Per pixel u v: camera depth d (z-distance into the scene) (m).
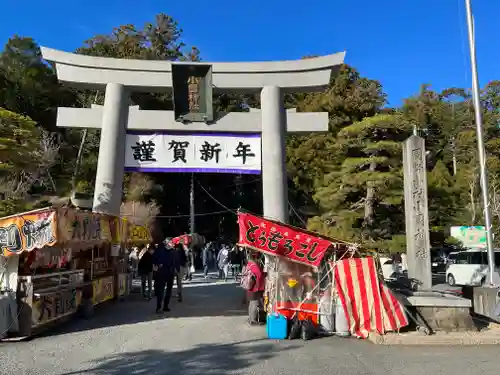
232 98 44.31
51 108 44.34
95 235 11.02
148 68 14.35
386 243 23.28
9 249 8.72
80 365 6.81
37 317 8.98
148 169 14.19
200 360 7.09
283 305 9.30
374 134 24.91
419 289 10.20
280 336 8.76
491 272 13.45
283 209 13.94
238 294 16.22
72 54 14.17
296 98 41.66
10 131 16.62
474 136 46.12
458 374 6.30
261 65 14.63
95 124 14.15
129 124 14.21
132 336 8.95
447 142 48.97
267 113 14.44
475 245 29.98
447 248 35.78
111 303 13.98
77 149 43.41
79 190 33.91
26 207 20.19
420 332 8.77
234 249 24.61
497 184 34.91
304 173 34.62
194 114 14.27
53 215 8.66
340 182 25.84
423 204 10.54
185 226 47.22
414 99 37.94
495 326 9.67
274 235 9.34
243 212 9.45
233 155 14.47
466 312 9.18
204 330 9.54
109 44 46.03
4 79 40.88
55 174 38.34
